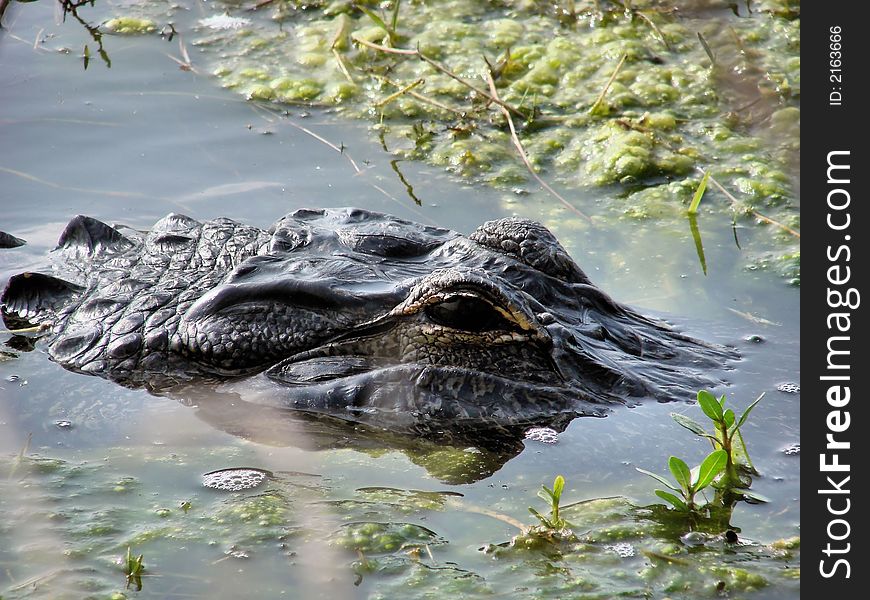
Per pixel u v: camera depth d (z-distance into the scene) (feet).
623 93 71.36
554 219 58.75
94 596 28.81
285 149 64.69
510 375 37.19
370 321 38.04
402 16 81.35
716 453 31.89
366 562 30.50
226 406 37.96
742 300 50.19
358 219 44.19
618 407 37.19
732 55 74.49
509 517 32.73
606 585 29.50
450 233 43.52
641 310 46.01
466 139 66.90
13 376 39.83
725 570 30.04
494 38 78.38
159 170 61.21
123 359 39.55
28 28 78.79
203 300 39.37
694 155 65.26
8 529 32.07
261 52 76.89
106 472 35.27
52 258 45.65
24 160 61.46
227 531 32.07
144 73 73.26
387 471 35.12
